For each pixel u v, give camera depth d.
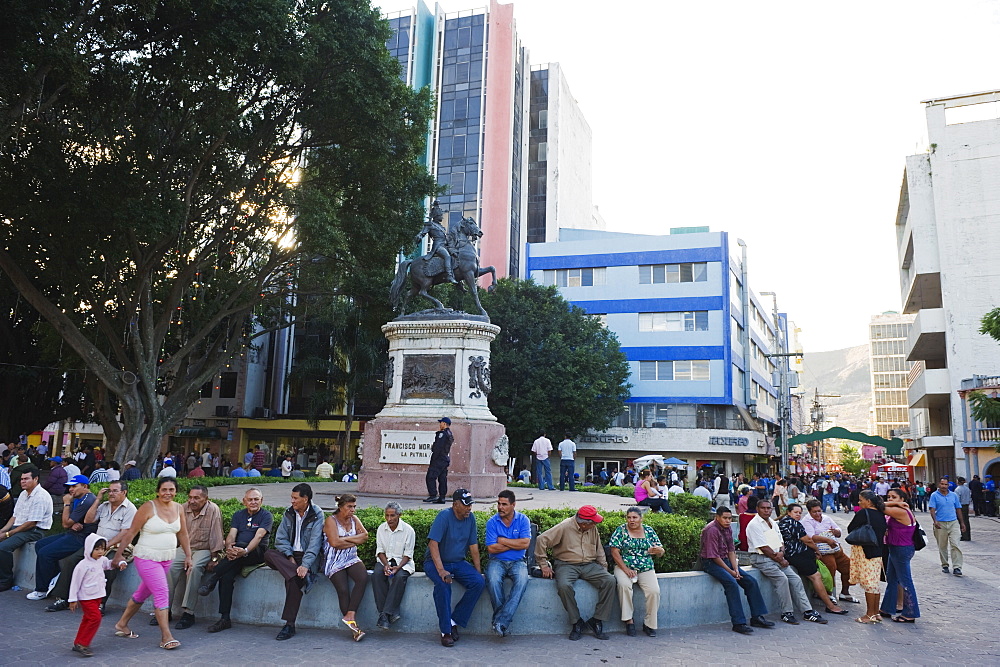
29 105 12.55
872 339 111.25
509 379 32.75
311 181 19.19
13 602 7.97
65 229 14.41
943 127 32.69
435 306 13.88
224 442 42.50
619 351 36.62
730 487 28.83
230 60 13.95
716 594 8.02
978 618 8.53
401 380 13.16
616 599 7.47
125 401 18.27
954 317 31.05
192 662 6.02
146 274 17.48
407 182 19.80
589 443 40.12
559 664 6.21
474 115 50.19
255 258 22.72
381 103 16.77
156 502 6.66
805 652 6.78
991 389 27.36
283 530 7.16
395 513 7.20
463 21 52.16
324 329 33.84
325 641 6.78
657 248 41.59
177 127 16.05
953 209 31.86
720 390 39.31
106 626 7.10
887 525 8.48
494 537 7.24
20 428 29.44
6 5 10.46
